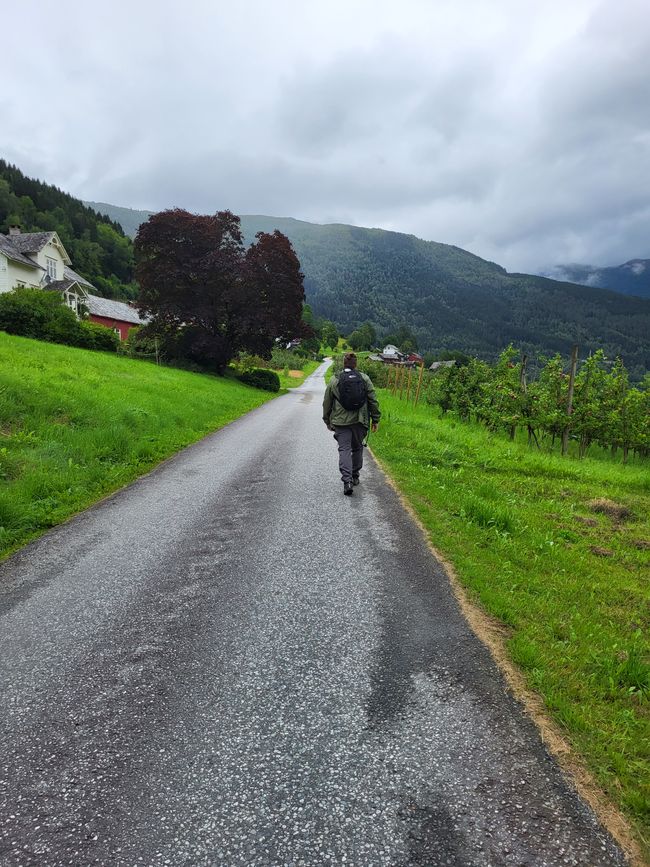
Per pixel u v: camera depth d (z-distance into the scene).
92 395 11.41
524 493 7.32
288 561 4.27
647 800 1.90
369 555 4.41
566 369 14.11
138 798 1.90
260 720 2.33
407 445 10.36
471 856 1.68
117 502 6.05
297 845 1.71
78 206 115.94
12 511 5.05
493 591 3.66
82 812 1.84
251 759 2.09
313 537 4.87
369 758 2.10
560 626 3.21
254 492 6.57
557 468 9.30
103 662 2.80
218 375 34.09
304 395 32.22
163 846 1.71
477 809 1.87
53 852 1.68
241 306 33.72
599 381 13.83
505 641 3.04
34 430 8.14
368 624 3.23
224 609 3.42
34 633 3.11
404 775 2.02
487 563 4.23
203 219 33.47
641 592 3.93
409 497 6.39
